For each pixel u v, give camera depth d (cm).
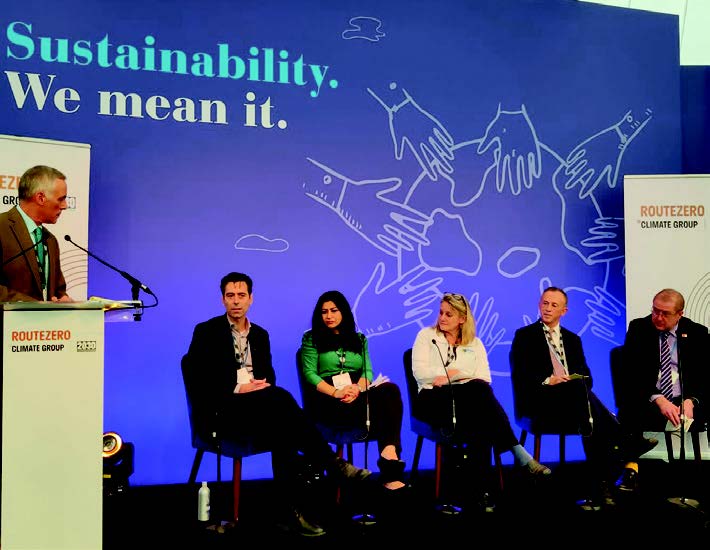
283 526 342
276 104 458
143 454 428
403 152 481
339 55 471
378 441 380
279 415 354
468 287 491
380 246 475
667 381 427
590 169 514
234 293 380
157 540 325
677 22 529
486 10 498
